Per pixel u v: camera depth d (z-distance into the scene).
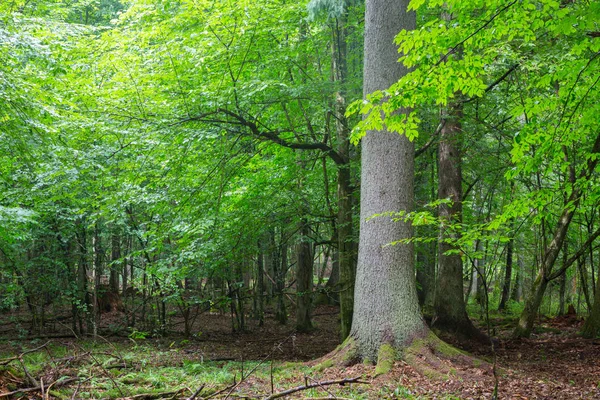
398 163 8.55
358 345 8.39
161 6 10.45
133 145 10.51
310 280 16.34
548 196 5.88
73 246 14.73
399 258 8.44
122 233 14.01
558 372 8.28
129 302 19.31
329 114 11.81
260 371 8.33
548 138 5.52
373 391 6.80
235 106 10.23
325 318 19.97
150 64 10.40
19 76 9.38
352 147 12.78
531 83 7.05
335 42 12.41
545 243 12.50
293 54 11.36
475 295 24.66
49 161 10.24
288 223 13.18
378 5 8.73
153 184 11.15
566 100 5.65
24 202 11.04
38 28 9.60
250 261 16.73
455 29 5.16
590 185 5.96
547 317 17.97
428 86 5.25
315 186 13.70
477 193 17.14
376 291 8.40
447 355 8.09
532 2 5.27
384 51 8.64
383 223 8.49
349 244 11.81
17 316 16.75
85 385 6.13
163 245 13.26
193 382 6.78
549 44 9.70
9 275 13.59
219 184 11.21
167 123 9.98
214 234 11.70
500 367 8.11
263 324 17.84
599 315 11.83
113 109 10.27
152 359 9.79
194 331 16.16
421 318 8.45
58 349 11.07
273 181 12.54
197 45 10.36
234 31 9.84
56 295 13.86
